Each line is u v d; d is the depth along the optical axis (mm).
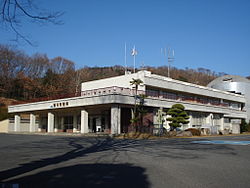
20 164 8359
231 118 51062
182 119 28812
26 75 58312
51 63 63125
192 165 8078
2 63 54281
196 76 95750
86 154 10875
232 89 54281
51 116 34812
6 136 27672
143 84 29953
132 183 5789
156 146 14586
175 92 36469
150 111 30969
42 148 13664
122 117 30594
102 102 26562
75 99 29891
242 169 7457
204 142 18094
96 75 81562
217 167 7754
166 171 7105
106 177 6371
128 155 10477
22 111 38531
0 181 6023
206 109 39719
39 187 5477
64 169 7414
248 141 19500
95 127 33750
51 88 56188
